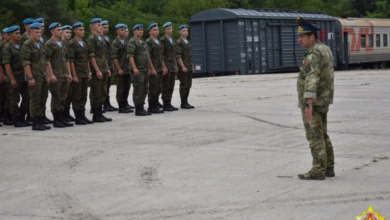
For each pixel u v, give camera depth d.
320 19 37.50
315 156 7.66
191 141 10.64
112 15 44.59
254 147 9.99
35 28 11.98
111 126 12.70
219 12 31.69
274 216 6.21
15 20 42.31
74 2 49.50
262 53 33.28
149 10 48.03
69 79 12.72
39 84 12.18
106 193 7.33
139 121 13.35
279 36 34.84
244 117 13.63
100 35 13.55
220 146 10.12
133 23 44.38
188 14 49.06
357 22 41.22
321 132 7.61
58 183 7.91
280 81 24.55
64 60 12.59
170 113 14.67
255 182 7.63
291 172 8.14
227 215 6.29
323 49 7.44
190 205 6.70
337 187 7.27
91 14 45.28
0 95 13.71
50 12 43.03
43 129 12.35
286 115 13.84
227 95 18.89
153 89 14.59
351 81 23.42
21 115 13.12
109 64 15.55
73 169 8.69
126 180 7.93
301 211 6.35
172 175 8.12
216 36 31.94
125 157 9.38
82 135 11.57
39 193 7.46
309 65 7.41
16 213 6.67
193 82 25.78
